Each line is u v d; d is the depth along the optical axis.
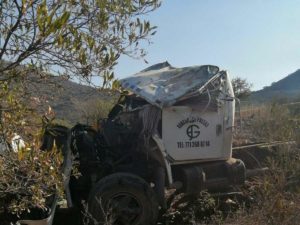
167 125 7.10
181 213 7.43
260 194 6.42
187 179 7.07
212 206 7.18
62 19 2.34
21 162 2.59
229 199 7.47
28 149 2.56
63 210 7.13
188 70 7.52
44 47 2.54
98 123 7.62
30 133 2.69
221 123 7.46
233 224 6.08
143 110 7.11
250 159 8.11
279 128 10.20
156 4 2.90
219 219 6.55
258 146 8.22
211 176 7.40
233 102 7.59
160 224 7.29
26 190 2.71
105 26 2.73
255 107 16.42
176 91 7.12
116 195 6.48
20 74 2.61
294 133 8.62
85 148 7.11
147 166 7.21
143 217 6.55
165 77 7.58
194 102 7.23
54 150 2.69
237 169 7.42
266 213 5.77
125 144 7.31
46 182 2.67
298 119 10.35
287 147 7.65
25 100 2.67
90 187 7.07
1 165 2.60
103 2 2.70
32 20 2.46
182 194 7.65
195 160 7.30
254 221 5.84
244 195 7.27
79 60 2.64
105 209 6.39
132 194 6.53
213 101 7.36
